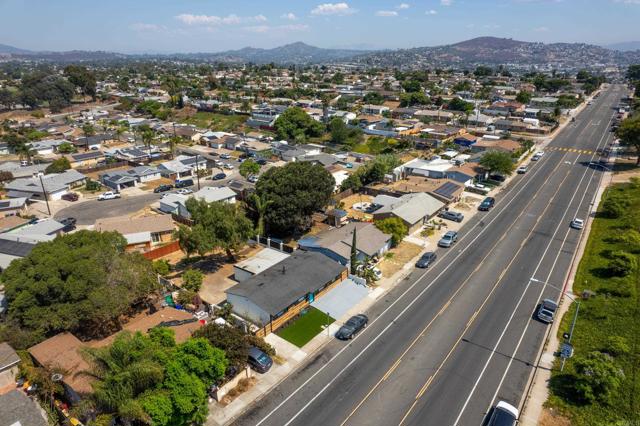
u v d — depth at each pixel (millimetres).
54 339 39531
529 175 99562
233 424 32250
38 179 95688
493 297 49750
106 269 43406
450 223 72625
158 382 29922
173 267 60000
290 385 36312
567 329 43375
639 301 45812
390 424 32281
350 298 49188
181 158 114250
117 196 91000
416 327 44312
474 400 34531
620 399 33438
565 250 61438
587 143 128875
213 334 36531
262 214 65375
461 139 131000
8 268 43062
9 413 30453
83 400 29844
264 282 47406
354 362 39125
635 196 79000
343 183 89875
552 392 35156
